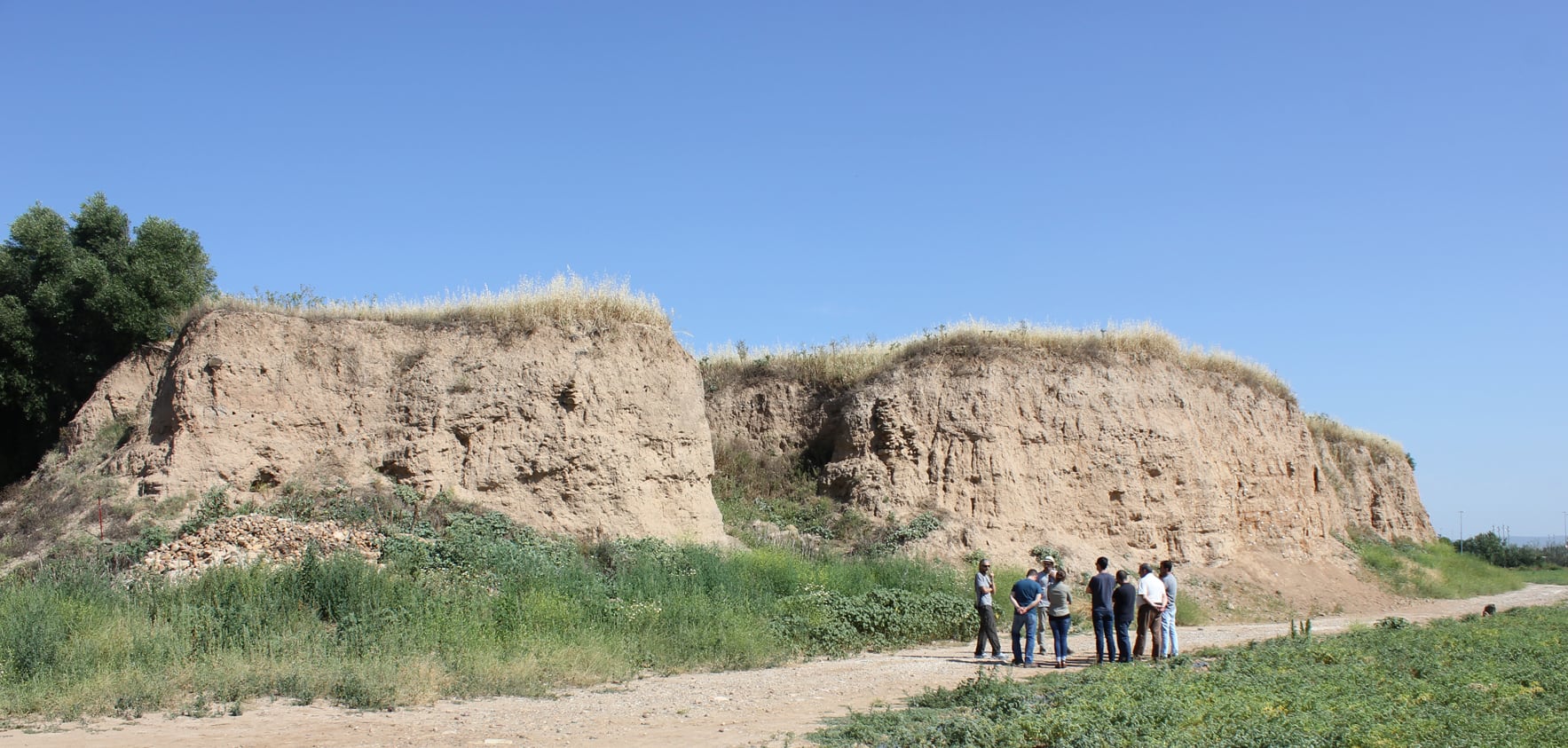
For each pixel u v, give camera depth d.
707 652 16.42
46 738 10.36
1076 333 33.81
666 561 20.56
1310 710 10.95
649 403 24.44
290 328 22.31
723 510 27.78
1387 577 37.78
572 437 22.91
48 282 23.17
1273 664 14.74
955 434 30.06
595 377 23.64
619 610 16.89
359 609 15.00
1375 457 57.47
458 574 17.09
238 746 10.16
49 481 20.67
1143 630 17.64
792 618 18.69
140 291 23.88
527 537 20.75
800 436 32.69
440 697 12.91
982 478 29.58
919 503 29.25
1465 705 11.63
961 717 11.33
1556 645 17.25
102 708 11.46
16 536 18.95
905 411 30.36
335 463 21.36
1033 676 15.58
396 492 21.05
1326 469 50.16
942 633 21.20
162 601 14.56
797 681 15.00
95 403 22.12
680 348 26.02
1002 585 24.34
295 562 16.84
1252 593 31.12
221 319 21.64
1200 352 37.44
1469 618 24.17
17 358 22.56
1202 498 32.38
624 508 23.00
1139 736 9.75
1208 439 34.34
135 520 18.98
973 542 28.03
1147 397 32.78
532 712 12.21
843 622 19.30
